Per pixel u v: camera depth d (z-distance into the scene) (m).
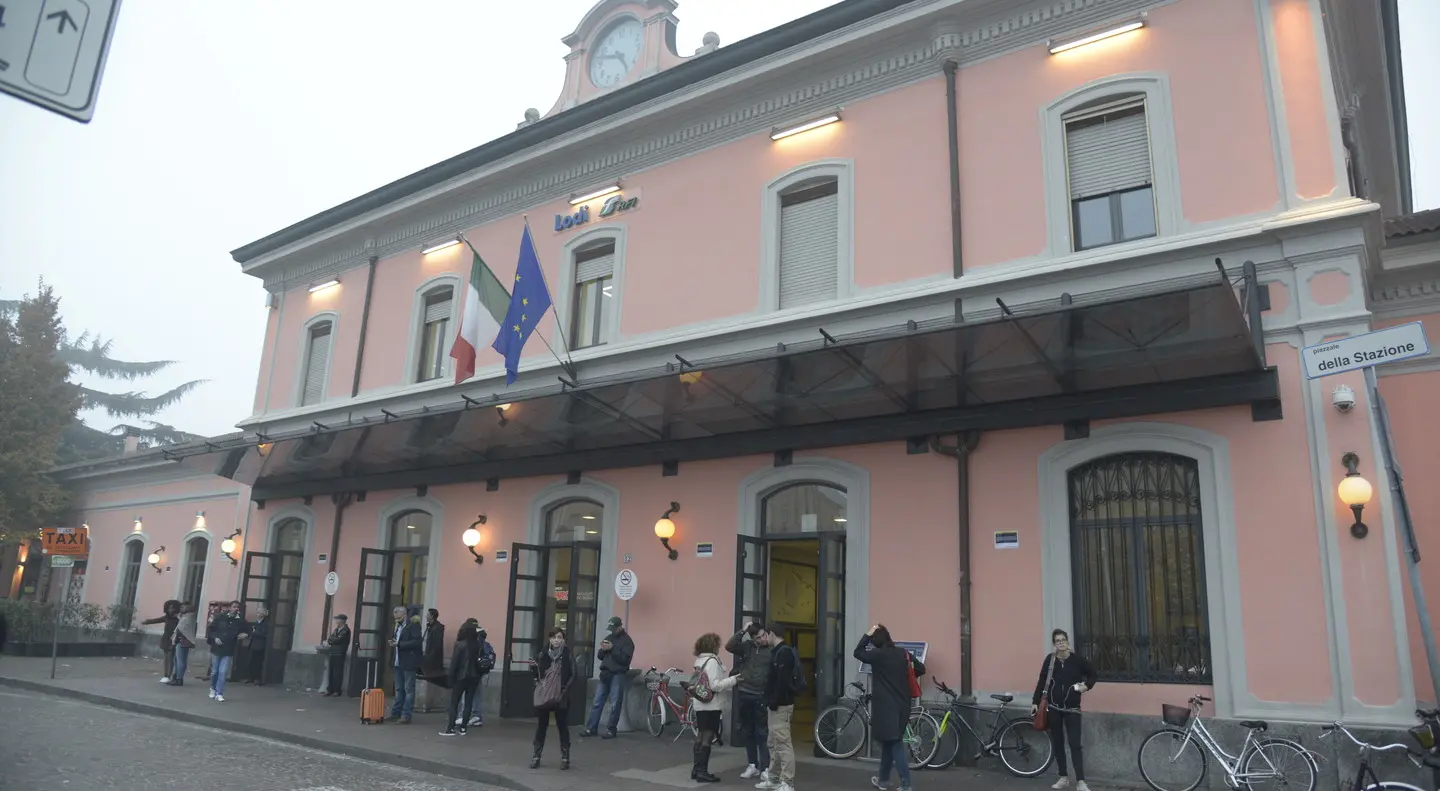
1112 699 10.07
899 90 13.20
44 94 2.78
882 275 12.70
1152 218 11.07
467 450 15.80
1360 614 9.01
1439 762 7.12
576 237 16.39
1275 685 9.27
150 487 26.56
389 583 17.84
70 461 43.72
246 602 19.73
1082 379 10.52
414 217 19.25
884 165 13.06
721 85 14.55
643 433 13.91
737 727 12.23
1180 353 9.59
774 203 14.06
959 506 11.38
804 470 12.82
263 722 13.41
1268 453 9.76
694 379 11.63
